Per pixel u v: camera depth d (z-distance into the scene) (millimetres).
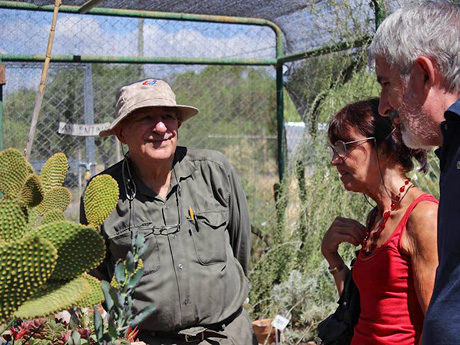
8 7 4449
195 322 2299
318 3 4637
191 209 2367
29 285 1142
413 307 1818
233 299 2418
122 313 1325
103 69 5227
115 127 2393
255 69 6270
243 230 2564
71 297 1246
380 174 1935
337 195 4547
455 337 1204
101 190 1575
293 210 5086
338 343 2098
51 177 1709
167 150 2311
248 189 5977
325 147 4637
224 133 6270
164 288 2260
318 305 4492
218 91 6211
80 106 5129
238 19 5254
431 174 3943
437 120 1383
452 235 1254
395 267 1810
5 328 1364
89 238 1272
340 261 2213
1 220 1207
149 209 2342
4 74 4352
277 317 3635
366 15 4156
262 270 4746
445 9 1380
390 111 1576
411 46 1370
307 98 5094
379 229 1905
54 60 4621
